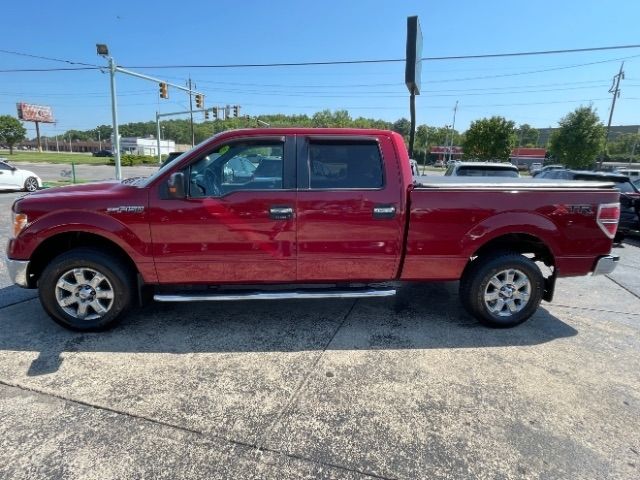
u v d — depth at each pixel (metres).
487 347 3.66
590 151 45.53
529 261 3.93
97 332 3.76
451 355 3.50
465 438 2.48
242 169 3.75
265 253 3.67
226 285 3.83
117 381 3.00
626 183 9.45
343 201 3.63
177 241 3.58
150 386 2.95
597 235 3.88
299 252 3.69
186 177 3.56
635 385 3.10
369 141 3.71
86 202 3.50
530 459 2.32
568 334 3.98
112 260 3.62
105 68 21.84
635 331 4.09
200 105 29.09
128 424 2.54
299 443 2.41
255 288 3.83
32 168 35.84
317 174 3.68
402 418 2.65
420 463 2.28
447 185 3.72
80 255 3.57
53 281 3.57
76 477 2.12
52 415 2.60
